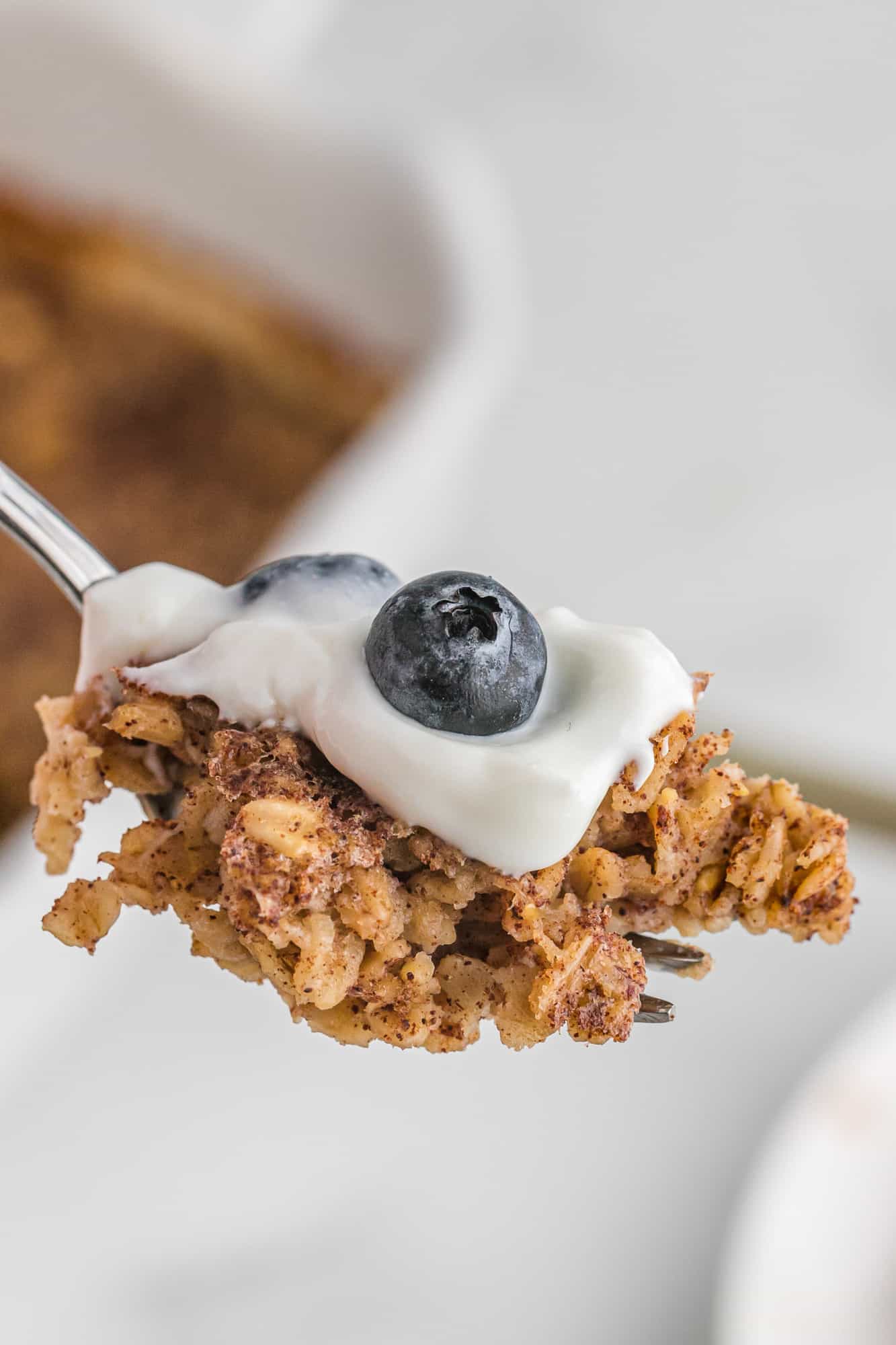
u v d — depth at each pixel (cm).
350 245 51
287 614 29
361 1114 40
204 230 53
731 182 56
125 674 29
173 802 30
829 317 53
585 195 55
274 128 50
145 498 50
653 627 47
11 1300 38
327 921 28
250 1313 38
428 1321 38
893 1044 37
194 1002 41
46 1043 39
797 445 50
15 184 54
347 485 43
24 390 51
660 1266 38
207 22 58
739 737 38
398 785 28
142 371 52
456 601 28
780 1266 35
